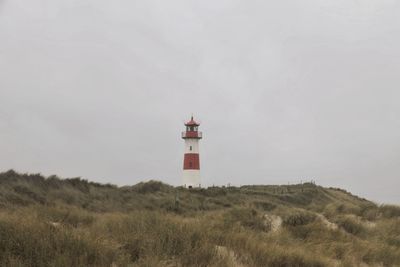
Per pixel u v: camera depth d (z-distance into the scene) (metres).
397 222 20.50
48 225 9.19
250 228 16.20
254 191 50.56
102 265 7.83
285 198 50.09
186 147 65.06
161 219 11.67
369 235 18.22
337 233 16.69
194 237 10.41
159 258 8.62
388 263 13.50
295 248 12.20
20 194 24.44
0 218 9.37
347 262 12.16
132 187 37.84
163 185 40.44
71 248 8.22
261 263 9.94
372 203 25.72
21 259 7.52
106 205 28.22
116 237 9.70
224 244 10.77
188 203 33.84
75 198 28.05
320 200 54.19
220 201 37.25
